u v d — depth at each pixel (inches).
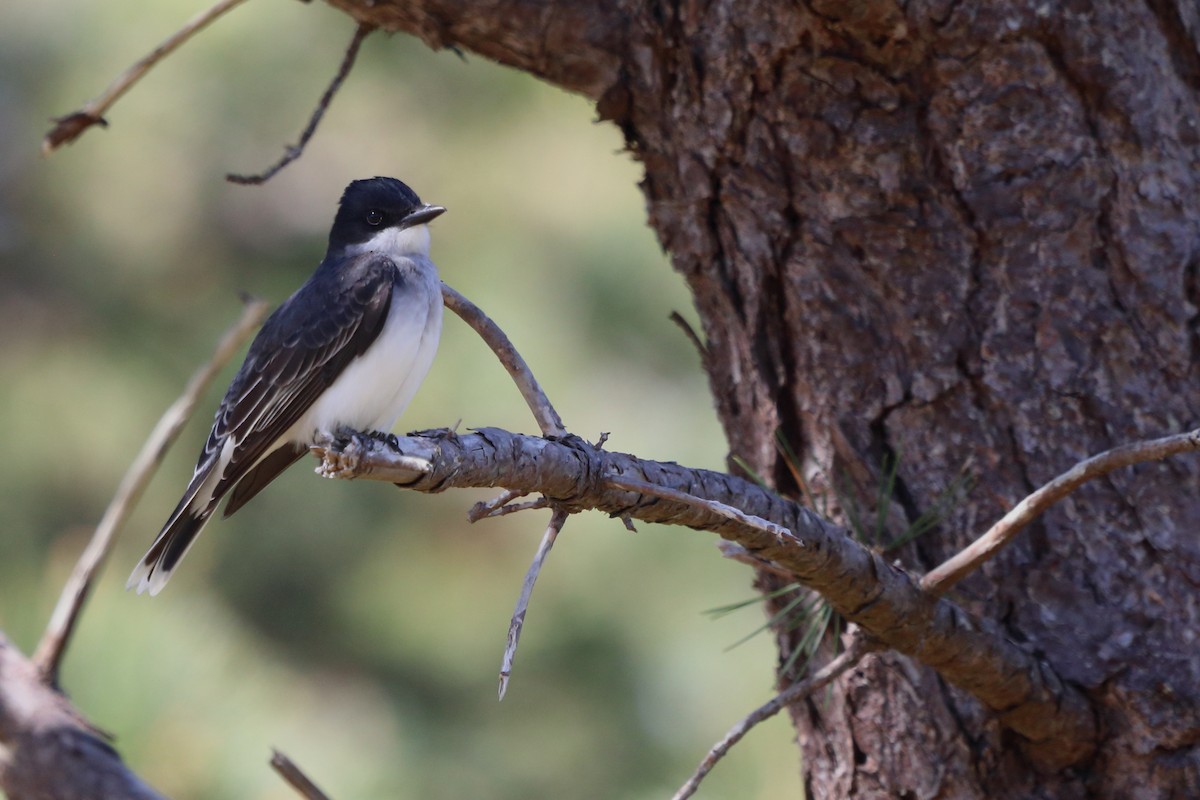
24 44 618.2
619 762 571.5
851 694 296.2
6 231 613.6
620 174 610.5
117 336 614.9
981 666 267.6
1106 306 284.8
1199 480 277.6
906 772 291.9
